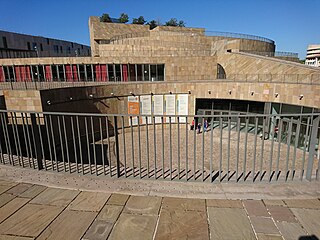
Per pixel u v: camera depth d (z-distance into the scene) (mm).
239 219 2594
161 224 2527
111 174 3811
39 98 12641
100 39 36312
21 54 46938
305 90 14367
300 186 3344
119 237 2330
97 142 16953
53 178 3668
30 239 2305
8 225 2527
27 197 3096
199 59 25469
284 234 2352
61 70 25609
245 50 36062
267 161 12836
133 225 2512
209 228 2455
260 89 16953
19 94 12672
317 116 3338
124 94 19406
